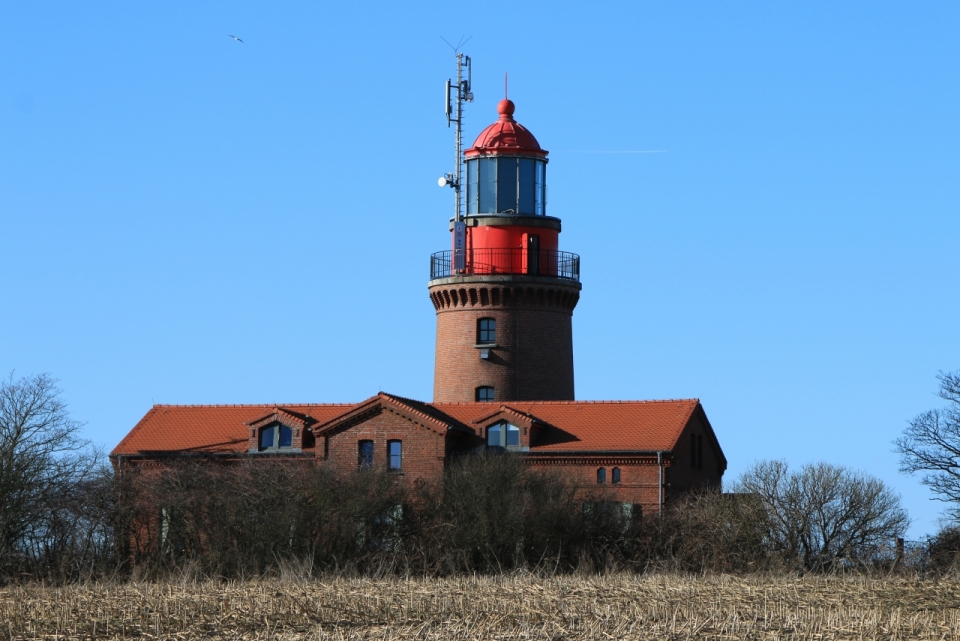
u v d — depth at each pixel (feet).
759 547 596.70
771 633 353.92
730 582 485.97
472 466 630.74
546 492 623.36
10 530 588.50
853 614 386.52
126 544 591.78
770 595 441.68
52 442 615.98
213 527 589.73
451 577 533.55
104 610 399.24
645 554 604.08
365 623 383.45
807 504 597.11
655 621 376.89
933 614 393.50
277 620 386.73
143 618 388.98
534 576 529.45
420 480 624.18
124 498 599.98
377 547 594.24
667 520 617.62
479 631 354.54
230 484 602.85
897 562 575.38
